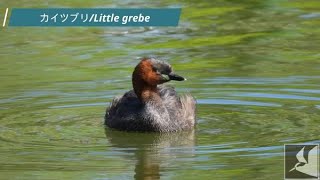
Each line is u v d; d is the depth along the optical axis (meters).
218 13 23.64
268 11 23.73
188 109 15.44
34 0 24.55
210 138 14.31
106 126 15.39
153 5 23.97
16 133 14.72
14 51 20.70
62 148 13.88
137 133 15.09
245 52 20.14
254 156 13.18
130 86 17.66
